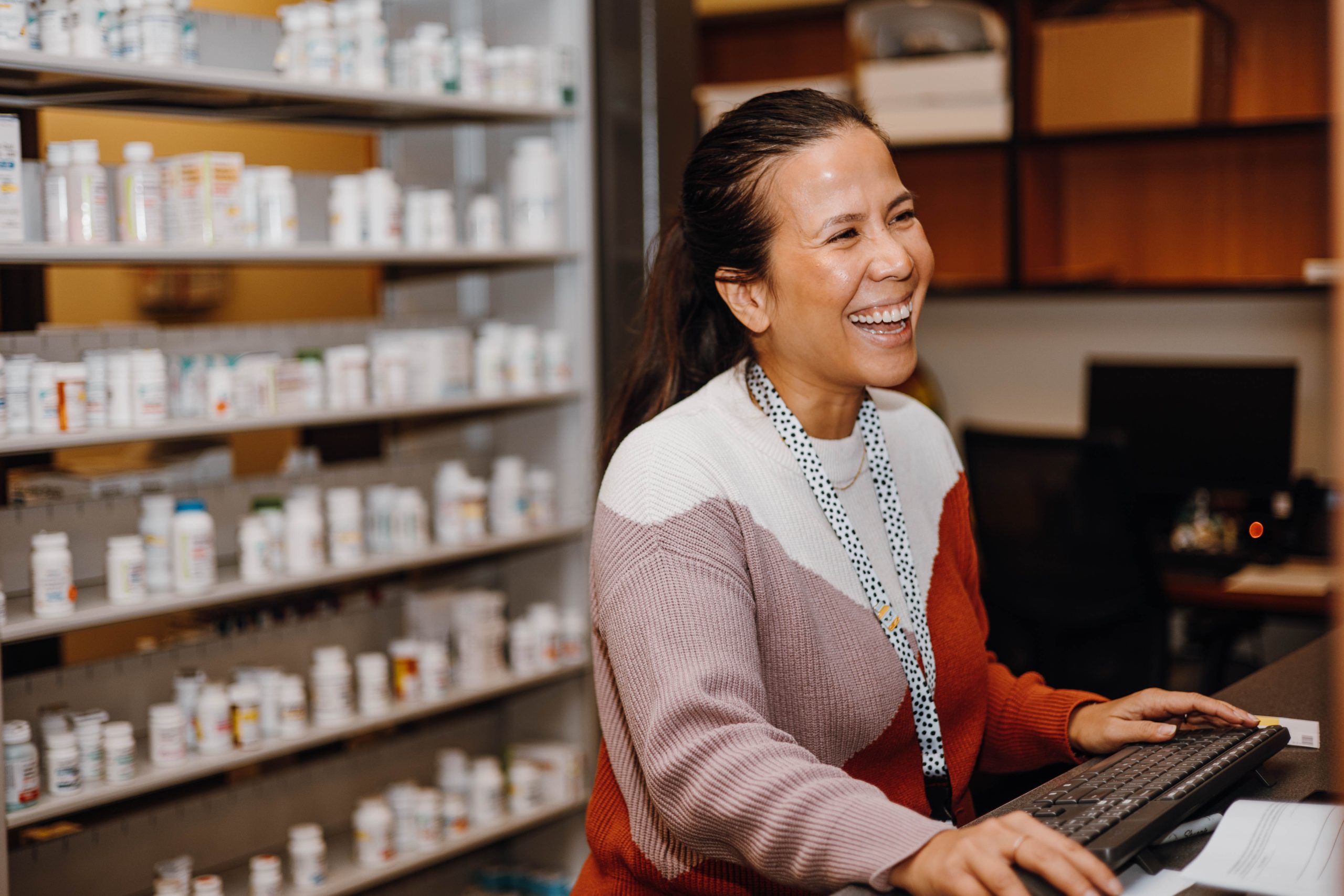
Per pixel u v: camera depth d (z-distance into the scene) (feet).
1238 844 2.97
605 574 3.51
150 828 7.92
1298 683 4.58
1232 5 11.98
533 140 9.25
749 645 3.36
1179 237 12.61
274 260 7.67
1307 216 11.98
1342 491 1.69
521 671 9.14
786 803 2.85
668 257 4.20
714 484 3.58
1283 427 11.28
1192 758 3.46
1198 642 10.53
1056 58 12.19
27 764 6.70
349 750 9.06
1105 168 12.90
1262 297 12.22
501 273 9.71
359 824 8.32
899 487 4.19
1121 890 2.59
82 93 7.34
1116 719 3.88
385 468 9.26
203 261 7.72
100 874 7.68
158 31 7.06
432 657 8.65
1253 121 11.92
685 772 3.02
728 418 3.80
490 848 9.93
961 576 4.38
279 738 7.86
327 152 8.81
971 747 4.07
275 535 8.00
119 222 7.48
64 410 6.90
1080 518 9.73
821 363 3.66
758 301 3.82
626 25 9.17
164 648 8.02
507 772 9.69
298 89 7.52
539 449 9.71
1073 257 13.16
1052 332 13.33
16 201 6.70
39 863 7.39
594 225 9.39
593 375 9.36
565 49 9.10
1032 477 9.85
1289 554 10.80
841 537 3.75
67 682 7.56
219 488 8.29
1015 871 2.62
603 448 4.39
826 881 2.80
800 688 3.63
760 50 14.21
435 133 9.48
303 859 7.92
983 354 13.67
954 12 12.11
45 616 6.88
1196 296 11.88
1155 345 12.83
